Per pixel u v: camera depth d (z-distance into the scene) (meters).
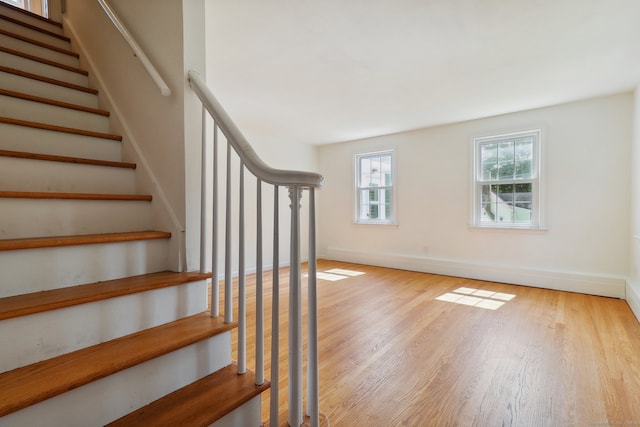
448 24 2.06
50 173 1.44
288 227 5.20
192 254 1.44
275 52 2.43
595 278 3.47
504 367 1.94
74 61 2.30
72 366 0.91
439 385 1.75
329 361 2.02
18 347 0.90
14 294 1.03
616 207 3.40
